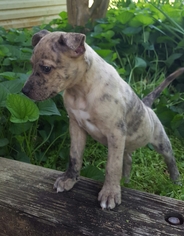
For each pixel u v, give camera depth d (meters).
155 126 0.50
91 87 0.36
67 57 0.34
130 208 0.36
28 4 1.16
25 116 0.49
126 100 0.39
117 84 0.38
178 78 0.86
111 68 0.38
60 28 0.94
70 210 0.36
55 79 0.34
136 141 0.46
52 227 0.35
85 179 0.41
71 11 0.96
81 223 0.34
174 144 0.69
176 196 0.53
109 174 0.38
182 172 0.62
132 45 0.88
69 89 0.37
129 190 0.39
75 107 0.38
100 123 0.37
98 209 0.36
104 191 0.37
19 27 1.16
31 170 0.43
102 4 0.96
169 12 0.90
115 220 0.35
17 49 0.74
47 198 0.38
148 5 1.00
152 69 0.87
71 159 0.41
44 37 0.35
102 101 0.36
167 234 0.33
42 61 0.34
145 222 0.34
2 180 0.41
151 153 0.64
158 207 0.36
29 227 0.36
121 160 0.38
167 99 0.76
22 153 0.55
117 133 0.37
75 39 0.33
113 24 0.88
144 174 0.59
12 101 0.48
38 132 0.64
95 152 0.64
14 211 0.37
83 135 0.41
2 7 1.09
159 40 0.89
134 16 0.86
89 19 0.96
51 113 0.53
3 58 0.74
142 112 0.44
